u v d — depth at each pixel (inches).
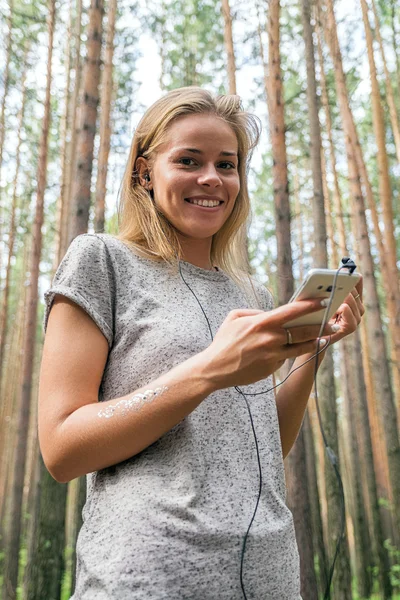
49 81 390.0
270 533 37.1
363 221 343.3
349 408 450.9
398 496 317.1
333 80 413.4
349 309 45.4
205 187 46.7
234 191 48.6
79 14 397.1
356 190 347.3
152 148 48.5
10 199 549.3
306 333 34.1
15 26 392.8
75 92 372.2
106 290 42.1
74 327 39.6
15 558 368.2
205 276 48.1
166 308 42.4
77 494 295.0
